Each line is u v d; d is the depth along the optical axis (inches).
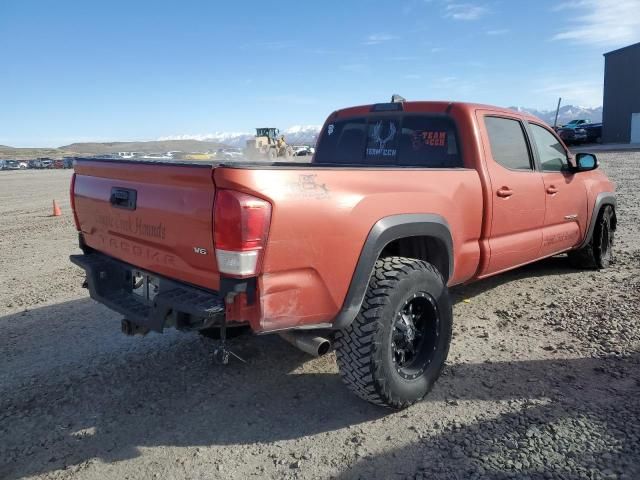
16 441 125.3
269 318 110.5
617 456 108.6
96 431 128.4
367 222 123.1
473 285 233.3
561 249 221.6
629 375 143.0
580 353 158.6
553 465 106.8
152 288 134.3
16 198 850.8
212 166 107.5
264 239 107.2
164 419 133.1
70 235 434.0
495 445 114.6
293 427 127.2
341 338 124.5
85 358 171.3
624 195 506.3
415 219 135.0
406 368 132.6
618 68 1631.4
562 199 209.6
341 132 208.7
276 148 1911.9
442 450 114.3
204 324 114.2
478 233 166.7
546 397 134.1
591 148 1390.3
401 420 127.4
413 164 183.5
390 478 106.4
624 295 207.9
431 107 179.2
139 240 132.5
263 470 111.3
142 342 183.6
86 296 243.1
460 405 132.5
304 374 155.4
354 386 124.7
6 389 151.0
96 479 110.5
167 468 113.2
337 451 116.4
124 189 134.3
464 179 158.9
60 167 2699.3
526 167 192.7
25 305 231.6
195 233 113.0
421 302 133.5
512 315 194.4
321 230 115.0
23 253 362.3
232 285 107.0
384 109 192.2
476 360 157.8
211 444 121.4
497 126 180.2
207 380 153.4
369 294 124.0
